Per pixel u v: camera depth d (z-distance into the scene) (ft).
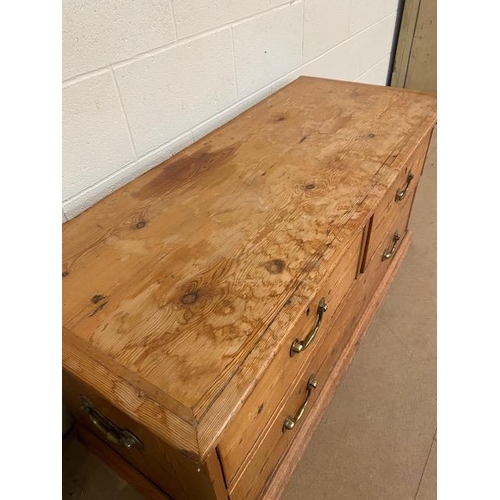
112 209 2.31
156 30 2.54
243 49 3.34
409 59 6.84
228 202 2.27
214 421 1.30
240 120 3.17
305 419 2.92
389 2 5.88
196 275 1.82
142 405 1.36
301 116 3.16
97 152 2.51
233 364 1.45
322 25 4.37
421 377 3.54
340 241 1.95
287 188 2.34
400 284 4.43
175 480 2.10
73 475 2.97
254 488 2.30
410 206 4.17
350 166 2.49
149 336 1.57
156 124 2.82
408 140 2.72
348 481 2.90
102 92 2.39
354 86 3.63
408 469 2.95
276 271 1.81
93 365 1.49
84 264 1.93
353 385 3.50
